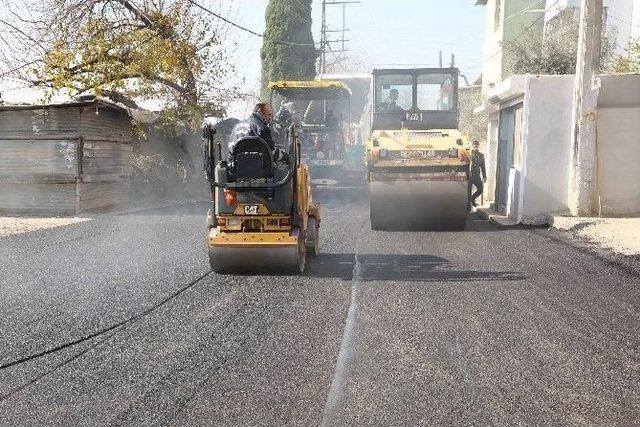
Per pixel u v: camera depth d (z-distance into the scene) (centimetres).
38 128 1767
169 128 2328
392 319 663
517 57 2612
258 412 437
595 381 495
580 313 695
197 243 1204
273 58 5341
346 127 2389
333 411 438
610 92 1549
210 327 639
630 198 1559
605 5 2309
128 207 2009
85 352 566
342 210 1828
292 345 579
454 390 475
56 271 927
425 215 1384
